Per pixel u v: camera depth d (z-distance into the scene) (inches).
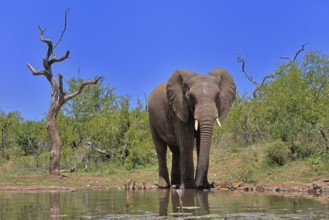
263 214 266.8
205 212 286.7
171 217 262.1
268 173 567.8
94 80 804.0
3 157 1172.5
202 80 498.9
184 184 504.4
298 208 297.4
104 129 930.7
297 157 619.8
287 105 657.0
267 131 790.5
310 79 766.5
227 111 507.2
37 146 1109.1
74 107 1063.0
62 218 270.4
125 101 959.6
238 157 689.6
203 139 468.8
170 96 517.3
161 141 583.2
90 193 482.9
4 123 1289.4
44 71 802.8
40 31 779.4
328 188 445.1
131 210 307.6
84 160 933.2
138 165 856.3
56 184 639.1
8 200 401.7
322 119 591.5
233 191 465.7
